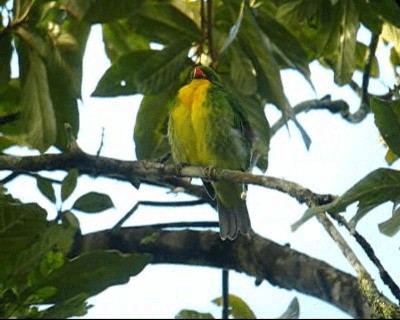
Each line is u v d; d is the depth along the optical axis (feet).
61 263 24.21
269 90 31.40
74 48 29.89
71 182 27.78
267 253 32.81
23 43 30.07
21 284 24.00
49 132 29.91
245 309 31.86
